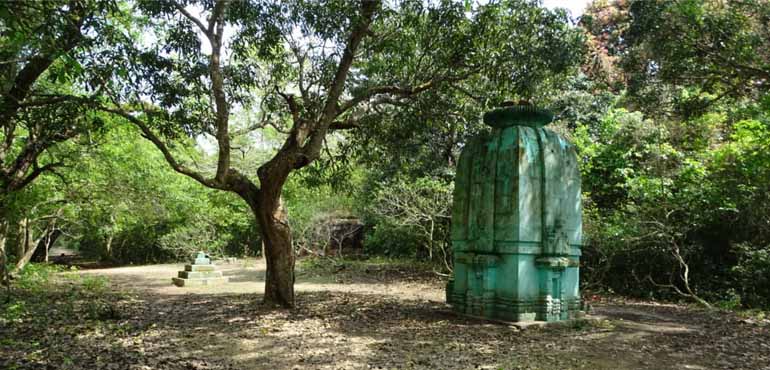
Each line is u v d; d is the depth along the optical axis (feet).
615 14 51.29
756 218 41.16
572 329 29.04
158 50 32.09
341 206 78.95
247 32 33.78
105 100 32.83
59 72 21.35
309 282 55.47
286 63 39.19
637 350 24.57
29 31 22.36
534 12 33.01
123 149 50.08
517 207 29.73
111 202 56.18
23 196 43.60
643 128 47.98
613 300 43.52
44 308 35.53
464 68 37.63
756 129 40.24
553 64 32.27
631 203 47.88
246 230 95.55
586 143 51.47
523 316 29.50
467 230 32.58
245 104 40.01
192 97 36.58
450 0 32.19
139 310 35.76
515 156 30.32
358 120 39.29
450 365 21.52
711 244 45.14
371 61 38.50
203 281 54.34
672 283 45.21
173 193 60.75
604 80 54.34
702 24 31.24
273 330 28.43
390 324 30.22
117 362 21.45
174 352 23.49
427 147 56.95
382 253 80.74
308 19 31.63
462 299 33.01
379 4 32.14
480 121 39.27
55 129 31.55
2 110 28.40
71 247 123.65
